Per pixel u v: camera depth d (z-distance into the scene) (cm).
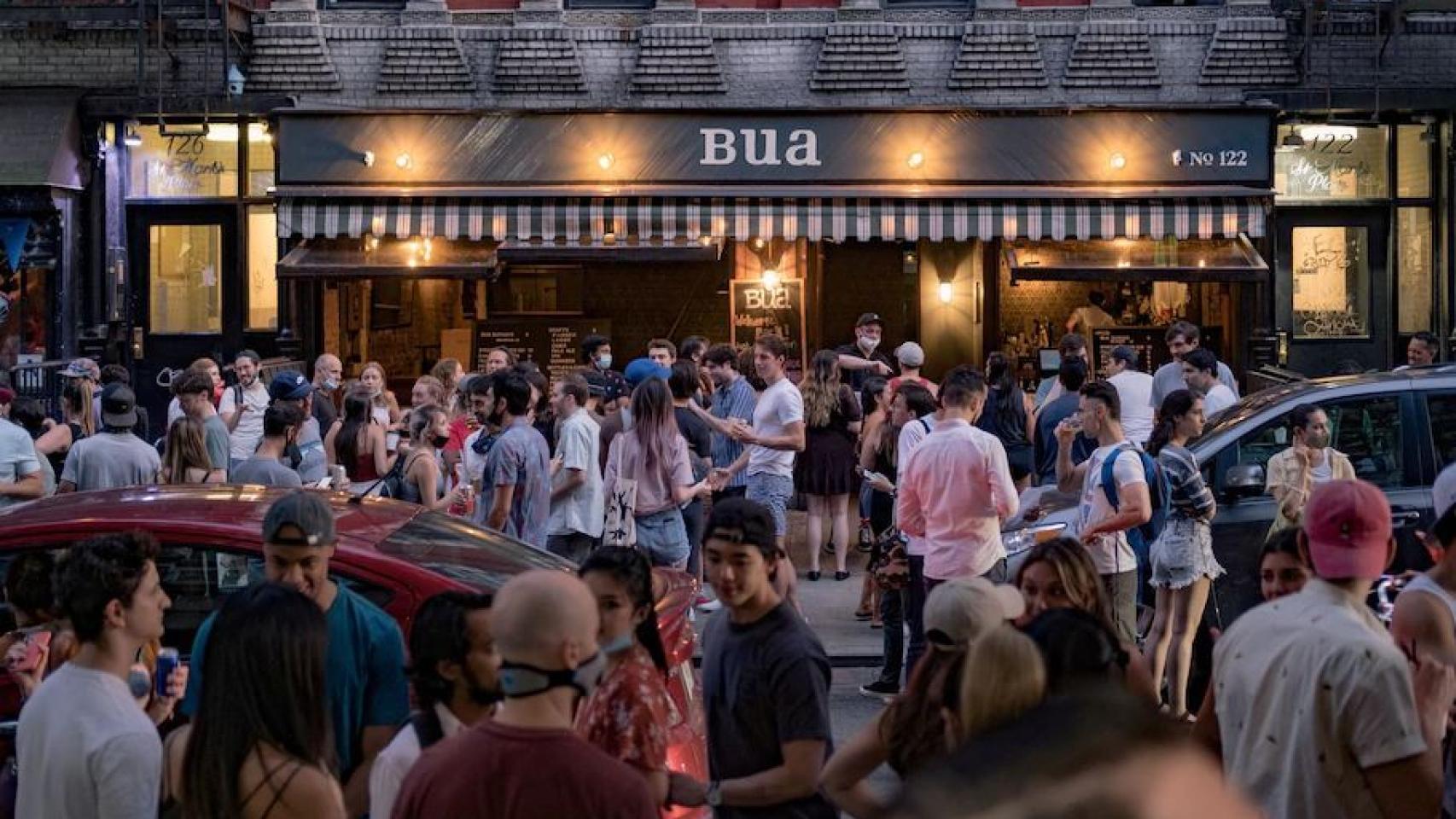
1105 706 141
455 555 708
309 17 1850
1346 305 1880
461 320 2009
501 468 1053
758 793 507
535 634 385
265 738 415
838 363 1410
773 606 521
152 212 1878
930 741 459
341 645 540
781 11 1858
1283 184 1869
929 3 1870
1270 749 444
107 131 1855
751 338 1986
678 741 641
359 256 1808
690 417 1247
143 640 484
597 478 1150
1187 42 1848
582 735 487
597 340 1445
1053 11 1853
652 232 1777
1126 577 928
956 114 1781
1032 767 134
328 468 1184
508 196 1773
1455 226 1842
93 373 1348
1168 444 964
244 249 1877
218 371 1453
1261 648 452
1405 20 1842
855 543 1600
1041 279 1797
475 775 383
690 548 1259
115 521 688
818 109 1778
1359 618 449
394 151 1786
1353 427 1077
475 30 1862
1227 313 1936
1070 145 1783
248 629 418
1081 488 1066
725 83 1861
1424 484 1064
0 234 1828
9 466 1052
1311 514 456
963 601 459
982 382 973
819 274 1994
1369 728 428
